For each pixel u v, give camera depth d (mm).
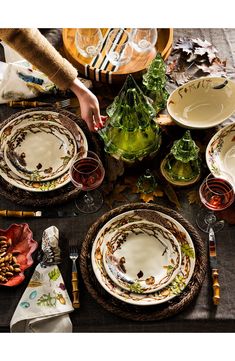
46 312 1202
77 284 1237
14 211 1343
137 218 1302
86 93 1482
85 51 1600
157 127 1380
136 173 1404
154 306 1203
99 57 1593
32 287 1238
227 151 1413
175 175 1379
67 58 1590
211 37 1691
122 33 1624
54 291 1230
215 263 1260
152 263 1259
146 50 1585
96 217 1345
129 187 1385
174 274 1224
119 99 1297
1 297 1241
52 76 1451
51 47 1426
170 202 1359
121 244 1280
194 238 1279
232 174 1379
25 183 1382
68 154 1430
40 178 1389
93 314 1216
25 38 1365
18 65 1551
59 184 1375
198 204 1355
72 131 1456
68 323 1203
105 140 1385
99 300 1205
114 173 1394
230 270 1263
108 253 1262
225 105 1494
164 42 1639
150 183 1362
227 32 1700
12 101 1542
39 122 1477
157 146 1378
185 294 1214
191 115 1488
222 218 1331
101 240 1274
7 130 1461
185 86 1490
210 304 1218
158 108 1516
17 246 1298
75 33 1644
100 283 1214
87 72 1552
